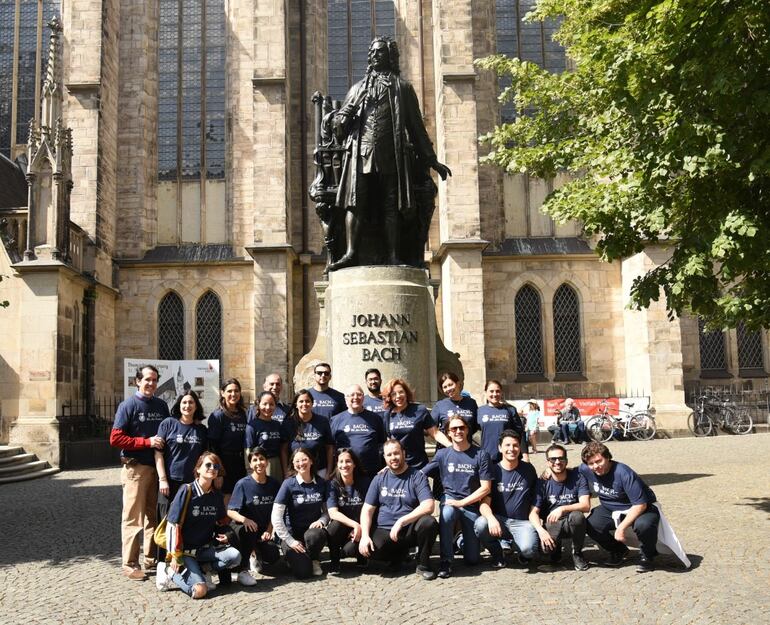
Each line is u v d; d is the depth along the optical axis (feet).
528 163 58.95
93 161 101.55
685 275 37.11
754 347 110.01
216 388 82.28
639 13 36.50
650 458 69.82
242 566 28.32
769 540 32.60
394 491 28.37
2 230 83.10
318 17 118.42
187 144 116.47
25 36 124.16
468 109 103.91
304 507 28.86
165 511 29.48
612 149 48.24
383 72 40.37
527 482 29.86
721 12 32.07
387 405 31.42
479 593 25.43
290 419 31.68
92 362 95.09
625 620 21.99
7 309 80.79
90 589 27.96
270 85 106.52
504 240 113.60
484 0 115.65
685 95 35.01
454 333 100.53
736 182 37.06
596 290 111.14
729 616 22.11
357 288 38.04
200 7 118.42
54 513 47.34
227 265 110.42
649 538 27.94
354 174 39.37
